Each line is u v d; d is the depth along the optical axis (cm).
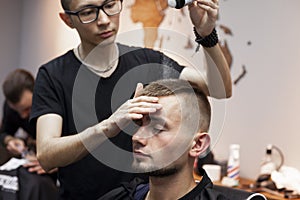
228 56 342
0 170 307
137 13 348
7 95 332
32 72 530
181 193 154
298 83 307
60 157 173
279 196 283
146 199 163
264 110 326
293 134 311
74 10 183
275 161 320
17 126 357
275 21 317
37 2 512
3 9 541
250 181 326
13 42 552
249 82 334
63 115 197
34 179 304
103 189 202
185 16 320
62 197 213
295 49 307
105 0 180
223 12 343
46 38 497
